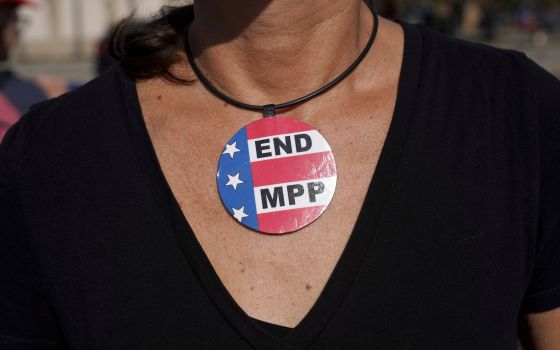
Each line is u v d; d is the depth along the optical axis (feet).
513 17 90.22
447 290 3.10
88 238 3.32
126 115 3.53
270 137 3.37
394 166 3.19
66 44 69.00
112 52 4.08
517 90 3.38
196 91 3.59
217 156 3.41
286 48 3.38
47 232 3.40
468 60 3.50
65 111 3.65
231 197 3.29
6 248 3.52
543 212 3.30
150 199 3.30
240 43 3.42
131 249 3.25
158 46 3.71
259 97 3.49
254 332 3.07
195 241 3.23
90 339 3.27
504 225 3.18
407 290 3.09
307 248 3.22
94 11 69.56
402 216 3.14
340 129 3.39
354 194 3.26
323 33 3.39
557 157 3.30
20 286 3.54
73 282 3.32
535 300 3.46
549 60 50.21
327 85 3.44
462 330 3.10
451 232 3.14
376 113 3.39
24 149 3.58
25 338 3.57
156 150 3.46
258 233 3.26
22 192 3.49
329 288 3.09
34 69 55.06
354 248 3.12
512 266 3.18
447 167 3.19
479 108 3.32
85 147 3.48
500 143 3.26
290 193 3.28
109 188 3.36
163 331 3.16
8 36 10.79
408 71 3.43
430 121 3.28
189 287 3.16
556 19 81.10
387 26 3.73
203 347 3.11
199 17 3.58
